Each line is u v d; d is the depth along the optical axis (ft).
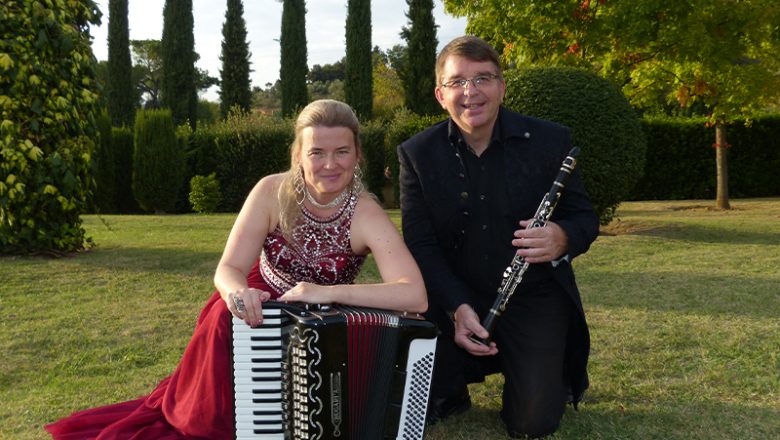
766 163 53.88
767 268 21.77
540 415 9.92
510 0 35.78
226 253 9.39
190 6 85.92
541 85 27.63
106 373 13.14
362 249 9.61
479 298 10.78
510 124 10.28
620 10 34.19
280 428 7.82
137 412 9.77
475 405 11.55
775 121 53.52
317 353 7.43
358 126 9.03
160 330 15.75
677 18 35.22
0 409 11.28
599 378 12.50
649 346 14.17
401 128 43.78
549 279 10.49
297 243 9.48
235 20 91.86
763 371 12.53
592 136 27.45
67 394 11.96
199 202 49.83
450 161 10.44
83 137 24.57
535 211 10.32
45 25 23.02
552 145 10.32
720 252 24.93
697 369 12.79
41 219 24.00
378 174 56.65
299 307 7.93
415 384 7.88
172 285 20.02
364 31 83.05
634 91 43.32
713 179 53.83
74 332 15.51
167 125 52.01
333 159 8.82
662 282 20.02
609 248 26.05
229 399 8.78
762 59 40.52
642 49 37.88
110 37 85.10
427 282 10.37
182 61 86.02
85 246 26.45
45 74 23.08
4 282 20.11
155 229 32.76
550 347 10.13
